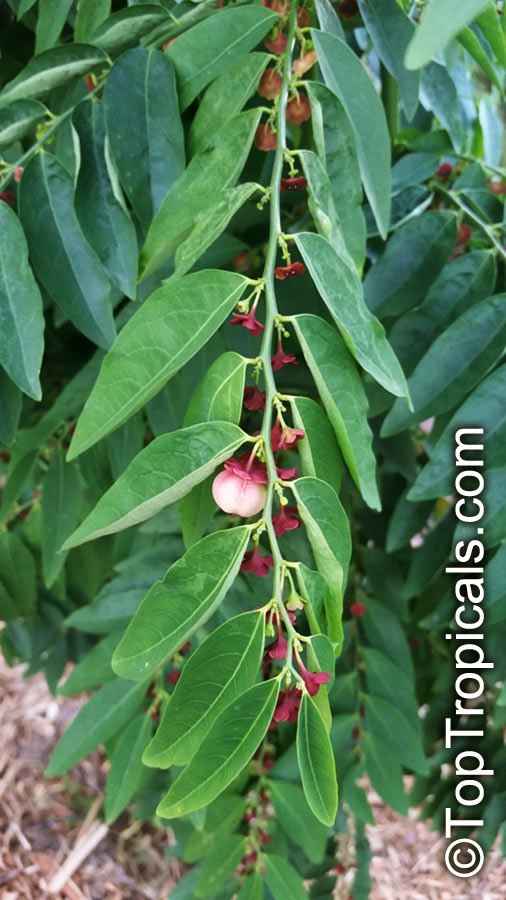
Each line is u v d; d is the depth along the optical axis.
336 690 0.42
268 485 0.20
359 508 0.46
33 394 0.25
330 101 0.25
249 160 0.32
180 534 0.40
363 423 0.22
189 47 0.25
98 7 0.28
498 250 0.31
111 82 0.25
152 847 0.66
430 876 0.67
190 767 0.20
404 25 0.27
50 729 0.77
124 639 0.20
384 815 0.72
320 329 0.21
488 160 0.42
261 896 0.37
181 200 0.24
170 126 0.25
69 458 0.21
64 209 0.27
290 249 0.33
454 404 0.29
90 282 0.27
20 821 0.68
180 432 0.20
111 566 0.48
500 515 0.28
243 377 0.21
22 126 0.27
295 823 0.38
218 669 0.20
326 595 0.21
